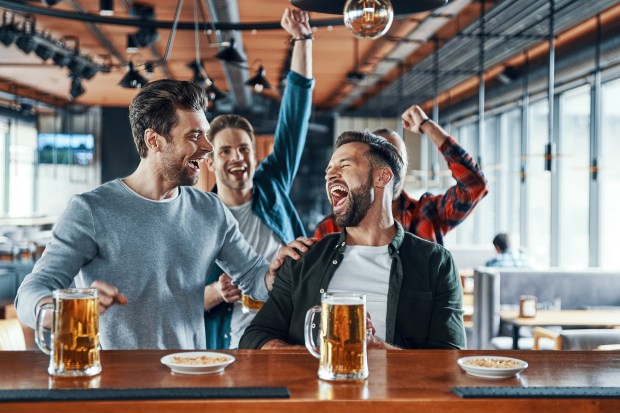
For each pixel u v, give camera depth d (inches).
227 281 104.2
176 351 67.4
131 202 88.3
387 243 87.7
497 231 506.3
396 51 425.1
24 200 720.3
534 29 307.7
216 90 421.4
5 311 258.4
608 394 53.2
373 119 707.4
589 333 199.8
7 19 377.4
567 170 377.4
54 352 56.9
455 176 128.4
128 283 87.0
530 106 420.5
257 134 677.3
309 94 135.6
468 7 317.7
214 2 265.3
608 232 331.9
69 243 84.5
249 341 84.1
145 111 86.5
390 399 51.4
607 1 253.4
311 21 190.7
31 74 558.6
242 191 131.0
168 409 50.4
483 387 54.0
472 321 270.5
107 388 52.9
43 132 734.5
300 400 50.8
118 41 424.8
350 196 84.7
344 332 56.2
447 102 539.5
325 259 87.0
